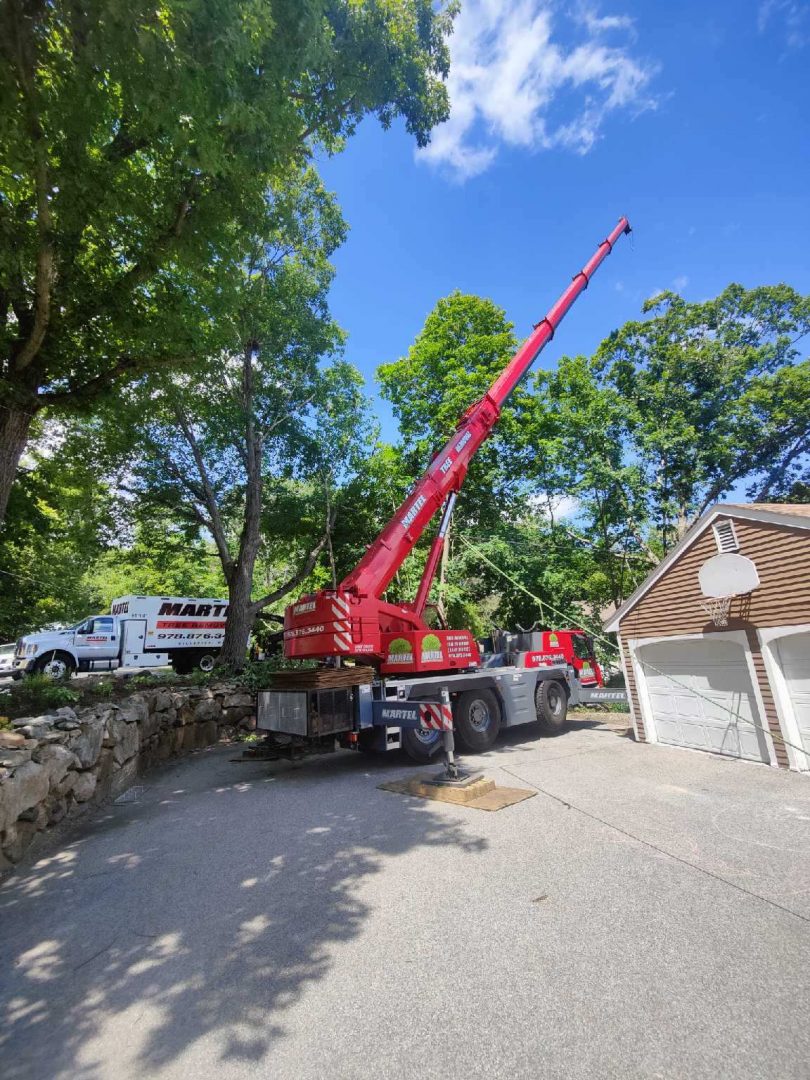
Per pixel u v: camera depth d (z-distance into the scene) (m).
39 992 2.87
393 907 3.62
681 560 8.56
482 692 9.27
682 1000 2.53
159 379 8.77
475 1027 2.42
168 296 7.54
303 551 19.58
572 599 17.98
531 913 3.44
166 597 20.81
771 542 7.18
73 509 13.84
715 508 7.86
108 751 7.18
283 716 8.05
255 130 5.37
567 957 2.93
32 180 5.64
